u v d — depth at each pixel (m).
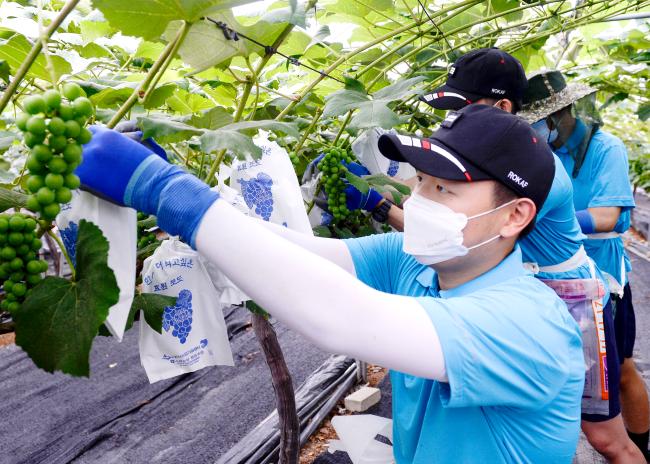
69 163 0.73
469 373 0.94
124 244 0.89
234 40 1.09
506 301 1.04
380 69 2.27
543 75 2.37
